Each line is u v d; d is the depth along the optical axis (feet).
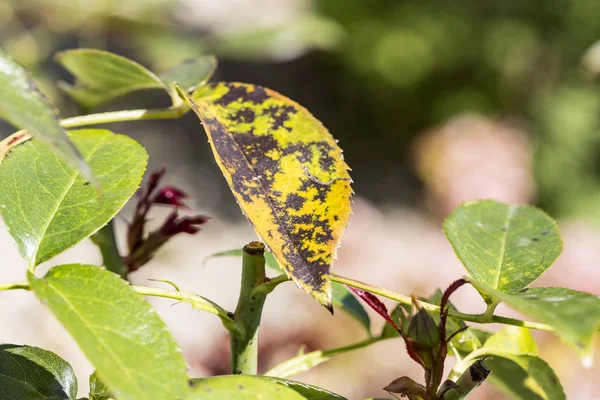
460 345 1.50
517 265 1.40
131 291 1.28
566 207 7.80
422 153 6.96
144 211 1.64
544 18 8.26
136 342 1.26
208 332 2.68
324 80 8.99
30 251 1.32
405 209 8.08
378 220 7.09
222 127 1.40
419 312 1.36
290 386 1.35
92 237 1.59
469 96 8.39
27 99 1.23
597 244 5.40
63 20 2.93
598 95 8.14
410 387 1.36
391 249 4.95
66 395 1.38
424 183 7.95
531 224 1.45
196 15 4.75
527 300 1.28
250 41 3.11
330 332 3.23
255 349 1.43
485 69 8.39
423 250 5.97
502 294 1.28
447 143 6.75
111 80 1.62
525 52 8.31
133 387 1.24
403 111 8.73
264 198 1.36
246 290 1.42
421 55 8.34
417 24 8.34
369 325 1.65
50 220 1.34
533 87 8.38
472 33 8.35
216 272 5.84
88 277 1.29
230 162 1.37
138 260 1.63
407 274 4.33
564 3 8.12
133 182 1.37
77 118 1.47
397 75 8.47
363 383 3.57
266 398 1.29
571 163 8.02
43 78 2.41
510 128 7.37
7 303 3.48
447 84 8.54
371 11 8.36
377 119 8.96
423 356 1.36
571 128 8.07
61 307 1.27
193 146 8.00
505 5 8.35
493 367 1.55
